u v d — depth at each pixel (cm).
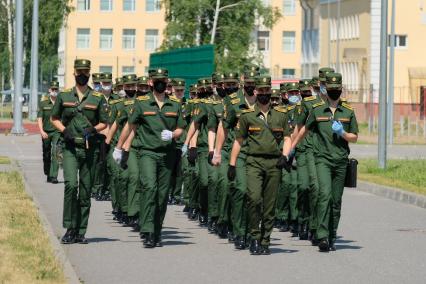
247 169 1673
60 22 10862
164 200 1755
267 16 9112
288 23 11931
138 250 1716
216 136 1911
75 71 1731
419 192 2742
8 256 1488
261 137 1661
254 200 1669
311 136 1833
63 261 1487
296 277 1470
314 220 1814
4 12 11162
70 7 10906
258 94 1661
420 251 1756
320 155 1733
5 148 4744
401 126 6700
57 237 1802
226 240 1866
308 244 1831
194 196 2191
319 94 1862
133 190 2020
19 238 1673
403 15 8825
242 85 1808
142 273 1486
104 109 1745
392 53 5750
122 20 11869
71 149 1747
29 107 8088
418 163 3762
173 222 2153
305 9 10475
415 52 8825
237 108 1752
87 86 1745
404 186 2908
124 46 11906
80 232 1780
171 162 1744
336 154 1731
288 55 11950
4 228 1795
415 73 8788
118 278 1443
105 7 11862
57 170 3005
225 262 1600
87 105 1736
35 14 6975
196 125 2039
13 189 2552
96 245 1770
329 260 1638
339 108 1739
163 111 1728
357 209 2483
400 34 8819
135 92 2228
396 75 8819
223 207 1878
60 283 1306
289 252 1723
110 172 2195
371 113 6975
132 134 1786
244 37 9025
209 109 1931
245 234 1750
